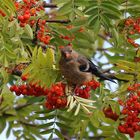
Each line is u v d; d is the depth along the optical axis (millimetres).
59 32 13086
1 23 11602
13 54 11375
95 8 12398
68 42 13336
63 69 12031
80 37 13758
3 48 11367
